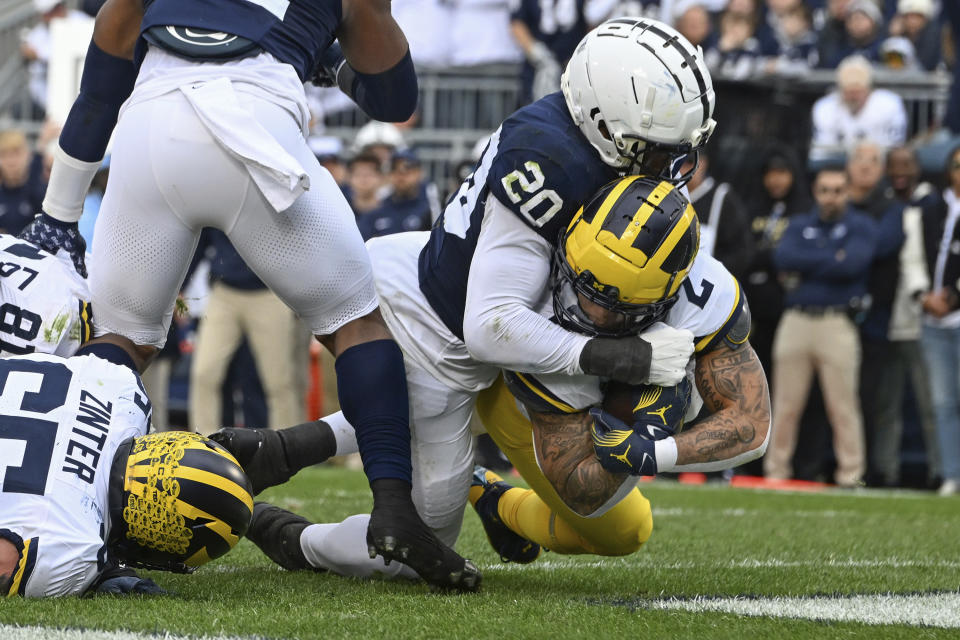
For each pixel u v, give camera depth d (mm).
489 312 9977
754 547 15406
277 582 11078
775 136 28797
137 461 9547
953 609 10398
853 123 30484
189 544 9539
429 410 10992
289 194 9766
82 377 9891
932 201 26734
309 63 10602
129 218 10273
